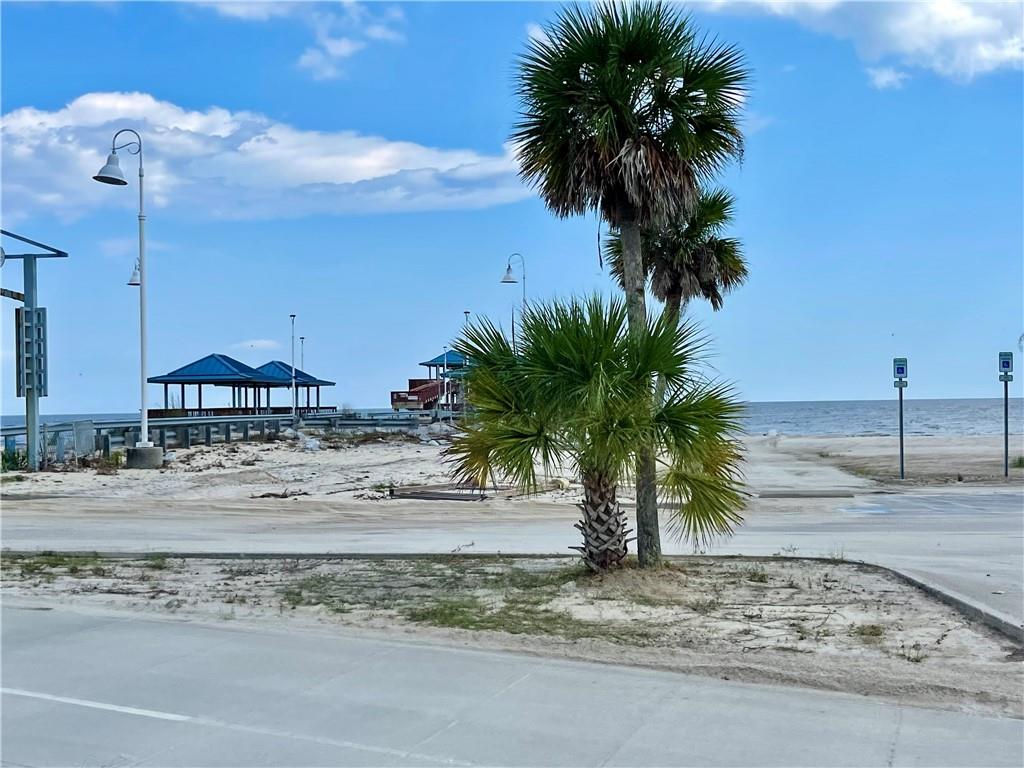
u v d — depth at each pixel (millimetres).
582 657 6898
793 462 35469
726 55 10148
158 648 7242
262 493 22172
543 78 10039
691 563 11383
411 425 47969
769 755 4918
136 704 5895
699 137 10203
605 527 10086
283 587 10109
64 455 28953
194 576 10938
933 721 5438
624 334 9477
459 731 5344
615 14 10008
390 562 12000
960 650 7094
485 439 9438
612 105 9914
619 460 9055
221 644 7359
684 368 9391
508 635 7547
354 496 21469
